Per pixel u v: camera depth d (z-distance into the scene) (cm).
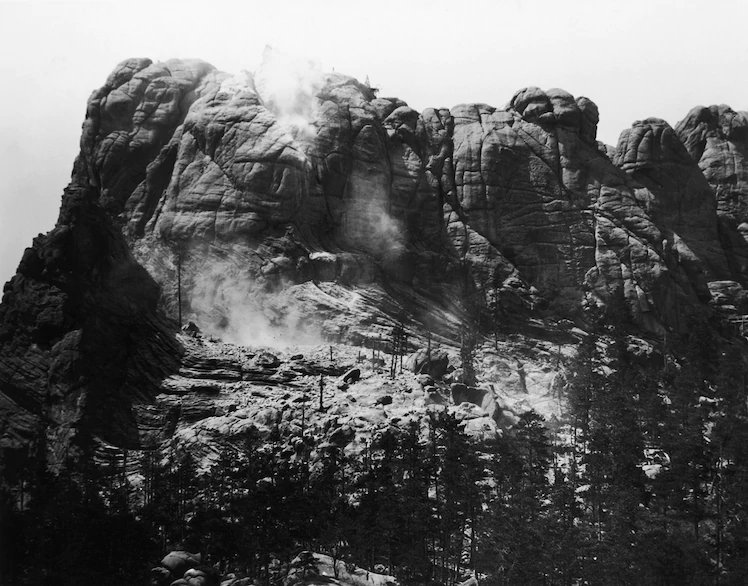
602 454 15388
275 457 15362
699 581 12731
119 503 13475
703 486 15438
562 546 12312
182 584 11900
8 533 12975
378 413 16950
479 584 12512
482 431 16662
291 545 12700
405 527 12912
